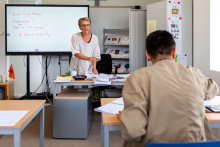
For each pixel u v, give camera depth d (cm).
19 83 570
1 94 446
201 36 314
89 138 294
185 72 110
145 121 104
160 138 103
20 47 501
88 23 320
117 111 154
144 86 106
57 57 540
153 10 393
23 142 279
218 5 279
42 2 537
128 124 102
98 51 347
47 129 328
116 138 293
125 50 525
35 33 501
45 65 543
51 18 501
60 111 284
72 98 283
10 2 558
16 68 570
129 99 106
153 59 119
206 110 153
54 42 505
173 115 102
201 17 313
